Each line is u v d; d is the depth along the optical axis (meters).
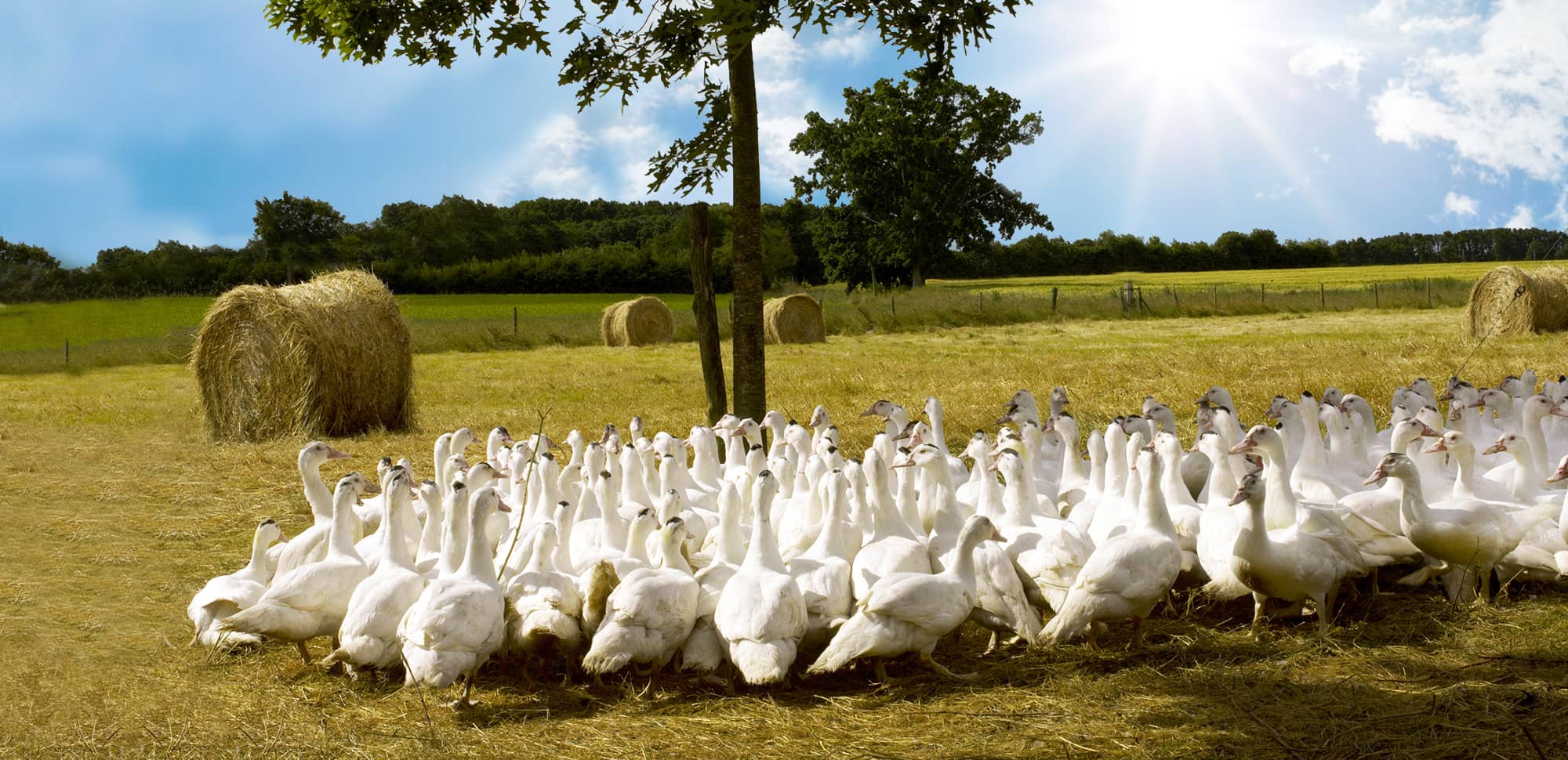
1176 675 6.38
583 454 11.16
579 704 6.34
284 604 6.83
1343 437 9.65
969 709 6.00
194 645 7.34
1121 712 5.86
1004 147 64.38
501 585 7.18
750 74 11.63
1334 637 6.93
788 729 5.83
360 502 9.89
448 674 6.06
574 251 75.19
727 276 72.88
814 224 67.38
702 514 9.11
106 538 10.39
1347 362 21.11
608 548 7.96
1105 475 9.21
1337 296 42.34
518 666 7.04
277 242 62.62
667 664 6.95
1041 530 7.73
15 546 10.07
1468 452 8.17
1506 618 7.04
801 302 33.88
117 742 5.79
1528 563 7.38
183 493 12.59
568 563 7.76
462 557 7.20
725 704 6.23
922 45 10.65
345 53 11.23
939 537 8.04
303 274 55.91
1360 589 8.01
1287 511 7.70
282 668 6.96
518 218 80.31
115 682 6.68
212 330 17.52
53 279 39.75
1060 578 7.28
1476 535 7.20
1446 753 5.11
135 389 24.31
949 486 8.34
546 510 9.21
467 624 6.21
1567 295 26.86
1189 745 5.38
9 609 8.16
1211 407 10.66
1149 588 6.70
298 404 17.36
